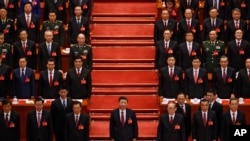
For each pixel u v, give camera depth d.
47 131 47.69
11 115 47.62
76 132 47.09
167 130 46.66
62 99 48.69
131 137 47.31
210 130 47.09
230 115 47.47
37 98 48.09
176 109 47.84
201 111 47.22
